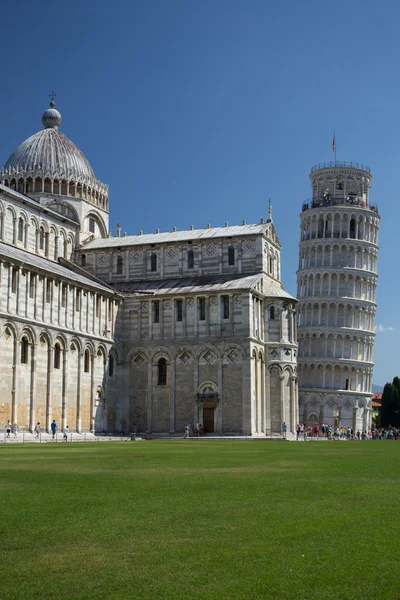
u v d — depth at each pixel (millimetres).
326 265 167625
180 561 16156
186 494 25297
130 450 54156
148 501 23656
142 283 112625
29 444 67125
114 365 105562
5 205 99500
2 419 80438
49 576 15180
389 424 165750
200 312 104625
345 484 28438
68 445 64688
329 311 165500
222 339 102125
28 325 85000
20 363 83688
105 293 103000
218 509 22078
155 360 105875
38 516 20938
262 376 105500
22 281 85000
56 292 91812
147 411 105375
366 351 168125
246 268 109062
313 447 63625
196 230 117500
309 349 164000
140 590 14320
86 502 23406
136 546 17406
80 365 96000
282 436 101750
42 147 117688
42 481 29125
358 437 144375
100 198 122938
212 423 102312
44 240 108875
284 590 14266
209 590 14281
